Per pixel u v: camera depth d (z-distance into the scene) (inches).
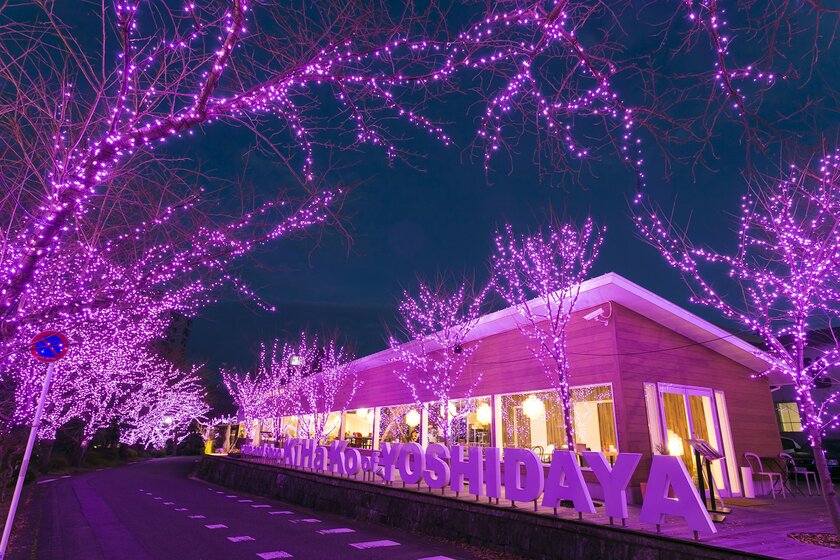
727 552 245.0
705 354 531.5
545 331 534.3
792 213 296.2
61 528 433.1
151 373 1262.3
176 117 145.9
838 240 273.9
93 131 156.3
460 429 655.8
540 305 514.9
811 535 288.4
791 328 313.6
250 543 367.2
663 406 471.5
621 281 454.0
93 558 322.7
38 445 979.3
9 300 144.5
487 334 615.2
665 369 488.7
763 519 351.9
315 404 1008.9
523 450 358.0
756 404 561.9
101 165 142.3
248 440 1384.1
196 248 208.8
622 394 447.8
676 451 477.7
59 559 319.6
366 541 380.2
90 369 609.3
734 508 418.0
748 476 504.1
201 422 1918.1
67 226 158.2
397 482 517.7
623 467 295.7
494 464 381.1
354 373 933.2
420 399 709.3
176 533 408.5
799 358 299.6
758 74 107.9
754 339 676.1
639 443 441.7
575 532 311.1
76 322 240.7
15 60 146.4
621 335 467.2
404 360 757.3
